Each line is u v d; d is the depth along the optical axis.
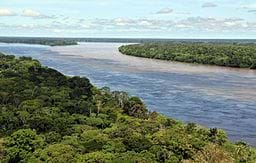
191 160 68.62
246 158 71.81
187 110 120.50
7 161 67.25
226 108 123.62
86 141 73.81
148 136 77.31
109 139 74.62
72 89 129.62
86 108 102.88
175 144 72.56
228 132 99.12
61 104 105.62
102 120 91.75
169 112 117.75
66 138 75.50
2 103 109.88
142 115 103.69
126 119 94.56
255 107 125.12
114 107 108.88
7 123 87.12
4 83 135.00
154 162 65.00
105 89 133.75
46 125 85.56
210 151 69.75
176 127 88.31
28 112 95.44
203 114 116.00
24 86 132.25
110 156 64.69
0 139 75.62
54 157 65.00
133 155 66.06
